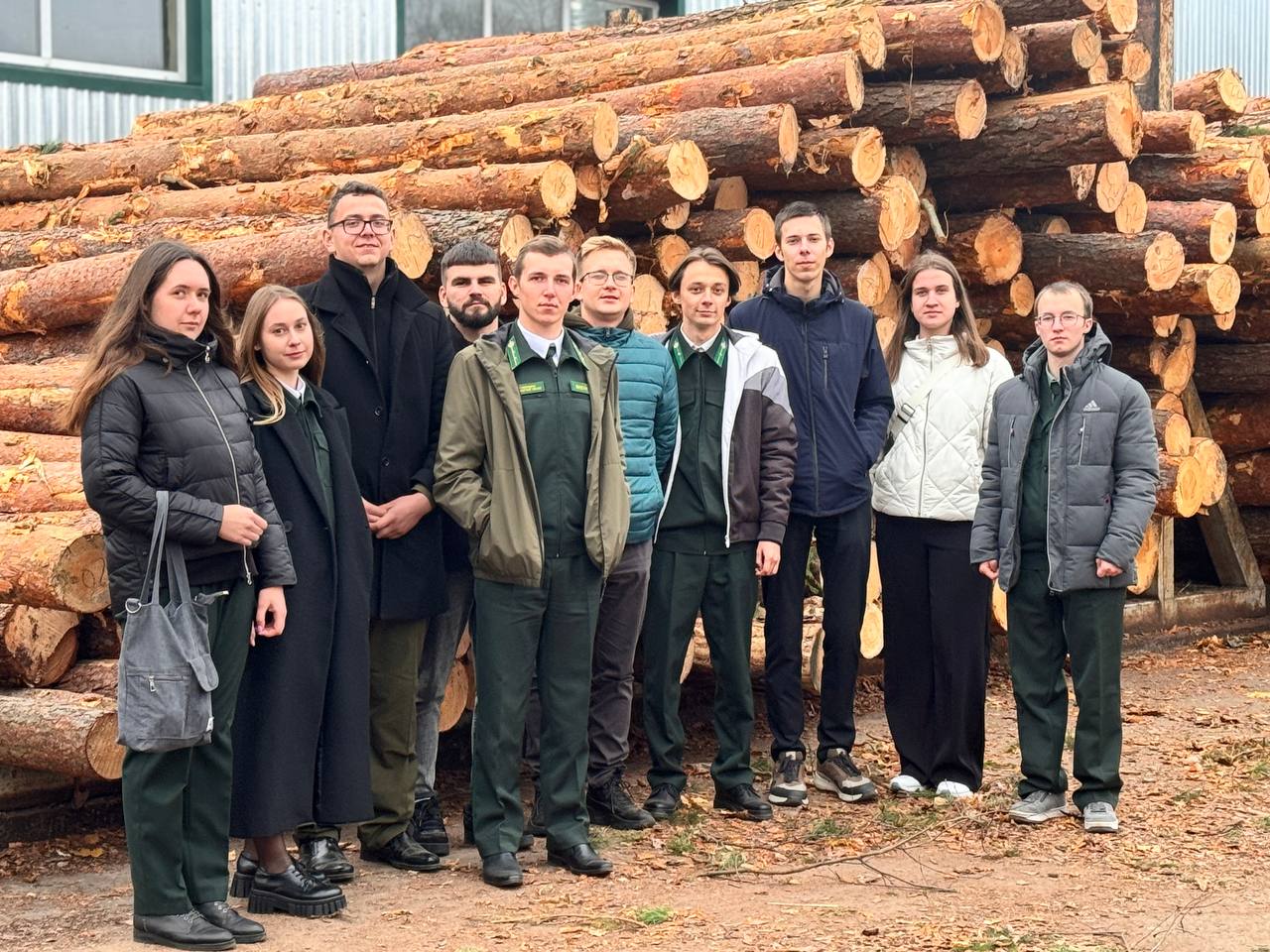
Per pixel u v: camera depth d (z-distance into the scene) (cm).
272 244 618
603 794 552
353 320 504
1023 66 796
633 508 530
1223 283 862
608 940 436
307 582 455
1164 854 526
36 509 526
